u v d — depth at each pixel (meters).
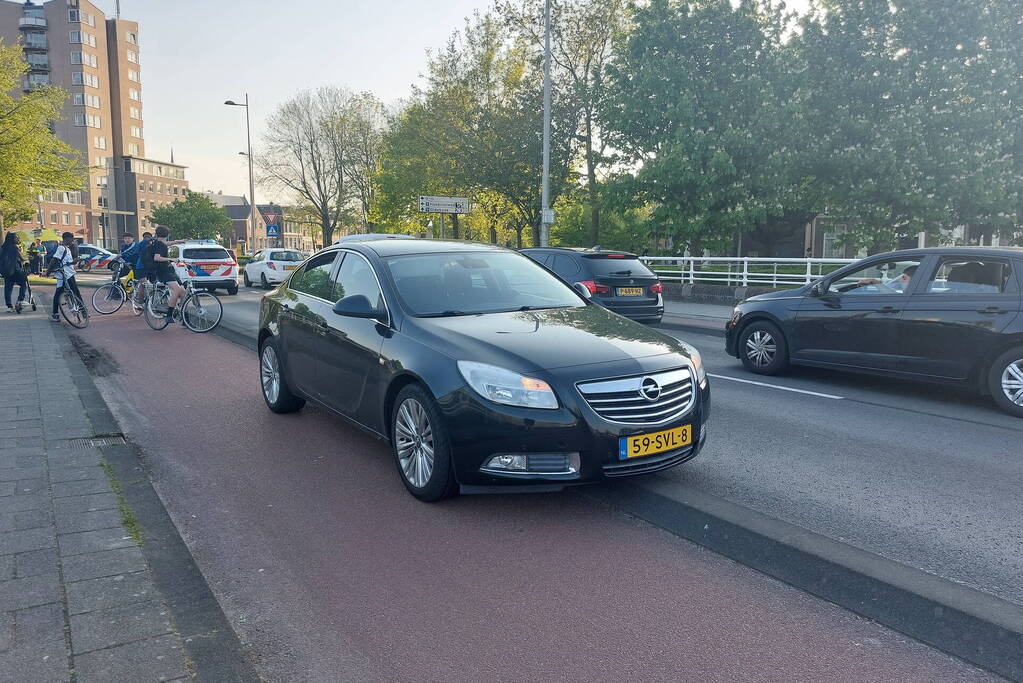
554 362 4.06
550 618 3.04
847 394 7.61
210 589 3.27
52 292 21.38
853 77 22.17
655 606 3.14
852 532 3.92
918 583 3.31
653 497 4.43
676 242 23.00
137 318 14.99
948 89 21.20
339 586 3.34
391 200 44.47
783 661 2.72
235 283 23.31
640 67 22.52
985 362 6.82
